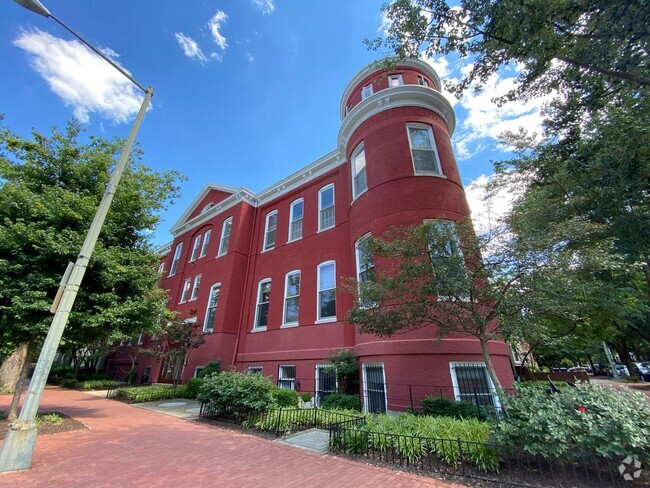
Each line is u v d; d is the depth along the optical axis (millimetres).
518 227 6086
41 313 7383
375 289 6789
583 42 5797
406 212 10055
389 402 8250
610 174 8859
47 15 5570
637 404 4133
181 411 9875
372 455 5238
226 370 13820
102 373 22766
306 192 15672
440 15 6336
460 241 6551
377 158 11438
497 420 4984
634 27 5094
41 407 10180
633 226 9117
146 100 6848
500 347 8734
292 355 12367
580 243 6406
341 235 12891
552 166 11641
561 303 5516
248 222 17844
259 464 4949
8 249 7375
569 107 9086
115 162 9828
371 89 14008
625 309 11555
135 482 4098
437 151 11344
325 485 4113
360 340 9906
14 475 4156
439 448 4746
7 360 16859
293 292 14031
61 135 9109
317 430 7258
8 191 7543
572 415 4195
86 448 5566
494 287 5926
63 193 8023
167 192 11047
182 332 13914
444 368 7973
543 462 4422
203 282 18078
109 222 9070
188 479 4262
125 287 9125
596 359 36500
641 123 7754
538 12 5340
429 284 6027
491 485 4043
